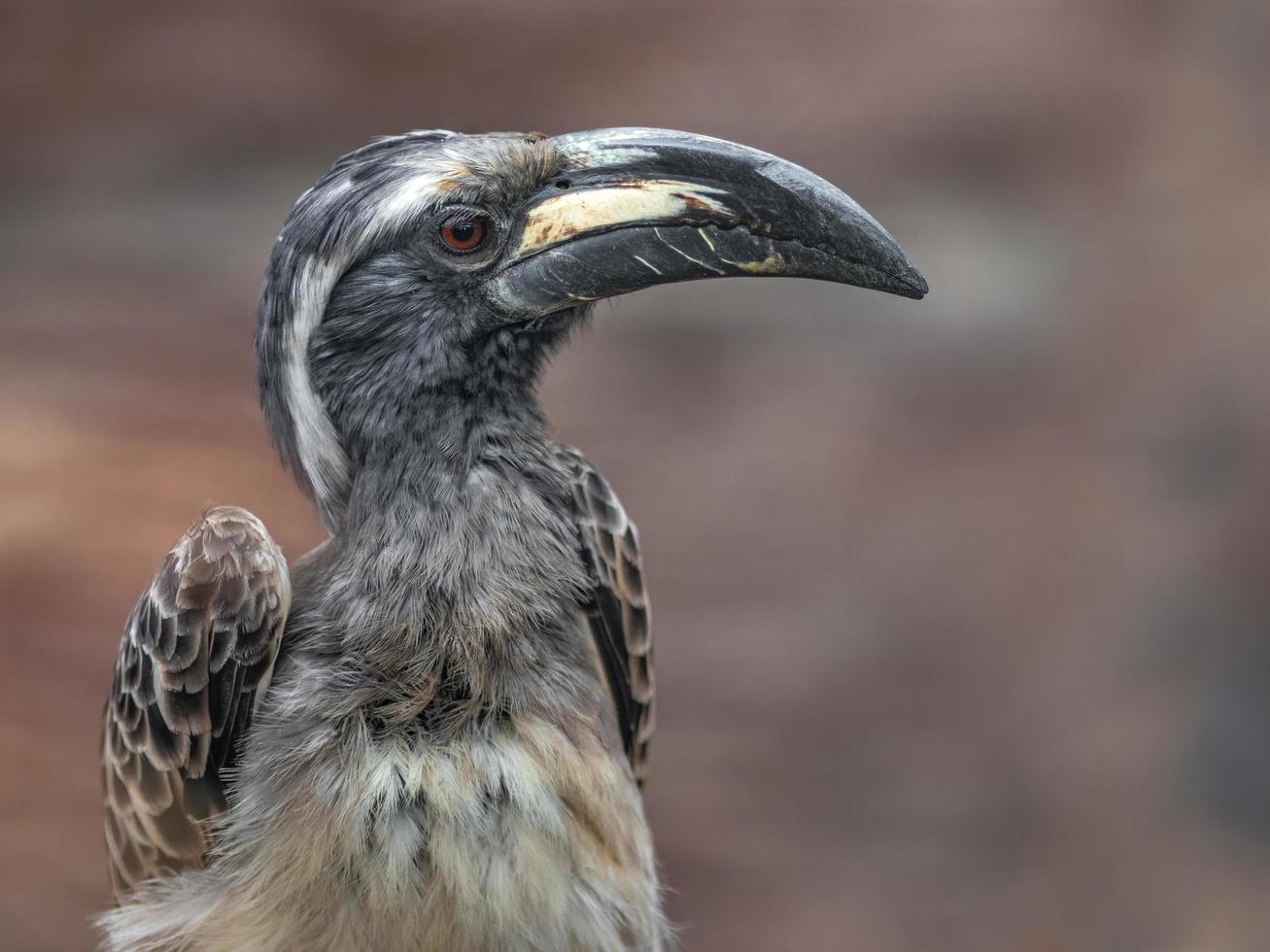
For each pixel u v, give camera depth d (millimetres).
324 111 22562
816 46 22422
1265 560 13984
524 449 6055
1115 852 12508
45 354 17219
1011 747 13555
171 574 5945
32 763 12062
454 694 5668
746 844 12609
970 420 17484
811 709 14125
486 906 5477
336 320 5965
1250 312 15914
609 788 5836
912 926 11891
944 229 19844
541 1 23406
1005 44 21391
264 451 15812
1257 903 11891
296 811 5543
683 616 15031
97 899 11242
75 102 22172
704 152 6172
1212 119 18766
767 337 19625
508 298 6004
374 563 5742
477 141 6172
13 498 14219
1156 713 13438
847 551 15906
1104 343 16812
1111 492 15141
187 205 21156
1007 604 14828
